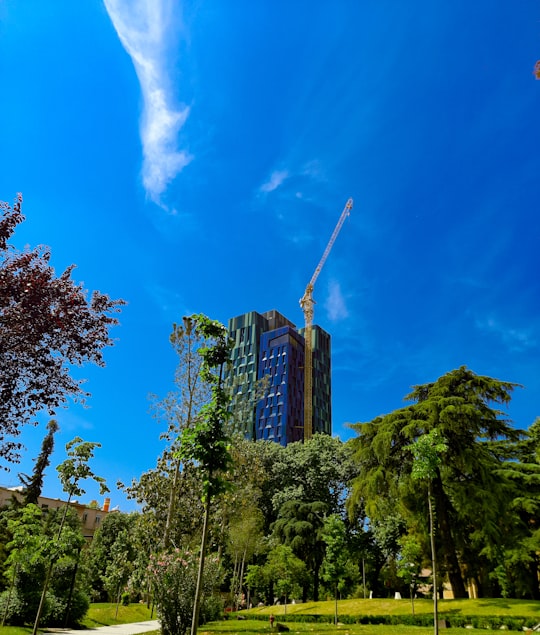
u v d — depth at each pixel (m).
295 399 119.62
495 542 26.67
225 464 11.61
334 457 56.50
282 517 48.44
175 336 26.94
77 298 9.45
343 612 28.25
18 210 9.44
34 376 8.98
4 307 8.64
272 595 49.59
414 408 30.06
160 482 26.38
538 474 29.97
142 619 33.06
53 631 21.83
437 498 28.56
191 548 24.22
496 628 20.08
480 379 30.33
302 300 154.25
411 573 27.11
